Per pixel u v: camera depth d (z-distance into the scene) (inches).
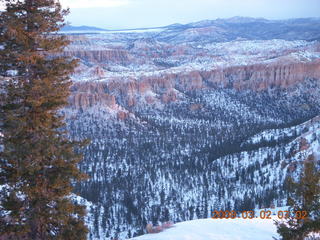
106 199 3422.7
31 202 604.7
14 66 653.3
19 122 576.4
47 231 648.4
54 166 645.3
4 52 609.9
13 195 571.8
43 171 619.5
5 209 595.2
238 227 826.2
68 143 675.4
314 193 546.0
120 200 3484.3
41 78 672.4
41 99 623.5
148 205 3496.6
